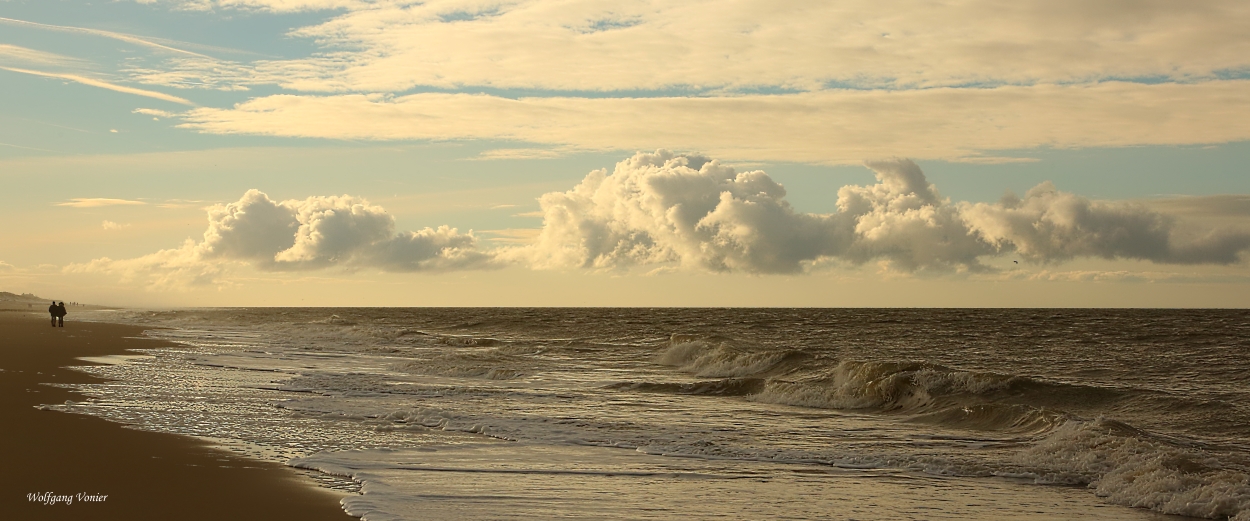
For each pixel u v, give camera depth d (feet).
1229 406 63.93
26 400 58.18
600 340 174.60
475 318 322.55
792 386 77.66
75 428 46.96
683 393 79.25
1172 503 36.60
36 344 117.08
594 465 42.88
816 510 34.91
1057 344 157.58
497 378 89.76
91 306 494.59
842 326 249.14
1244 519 34.32
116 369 83.35
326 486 35.76
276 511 31.14
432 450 45.37
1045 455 47.55
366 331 182.39
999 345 157.99
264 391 69.26
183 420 51.90
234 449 43.09
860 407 71.15
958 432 57.11
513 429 53.42
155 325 216.13
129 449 41.55
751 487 38.81
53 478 34.68
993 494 38.91
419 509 32.55
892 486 40.01
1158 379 93.81
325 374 85.87
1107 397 70.23
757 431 56.24
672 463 44.06
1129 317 329.31
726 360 106.93
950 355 134.82
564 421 57.57
